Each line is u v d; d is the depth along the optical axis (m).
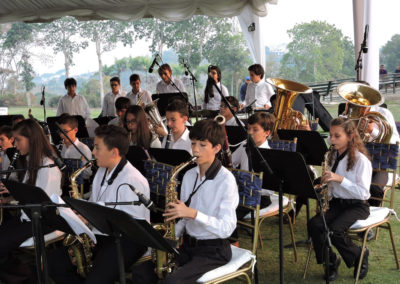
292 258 3.67
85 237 2.64
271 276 3.35
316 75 22.72
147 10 9.31
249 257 2.53
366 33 5.81
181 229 2.62
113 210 1.89
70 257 2.66
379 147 3.62
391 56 24.44
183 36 17.70
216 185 2.46
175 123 3.83
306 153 4.20
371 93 4.25
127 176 2.62
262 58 9.59
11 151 4.25
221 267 2.40
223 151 3.47
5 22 10.09
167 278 2.27
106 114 8.70
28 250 2.98
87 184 4.30
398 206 4.91
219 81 7.38
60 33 18.41
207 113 5.86
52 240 3.01
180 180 3.33
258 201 2.70
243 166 3.93
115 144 2.63
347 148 3.18
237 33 17.88
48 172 3.06
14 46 18.44
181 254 2.51
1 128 4.38
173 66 17.97
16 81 18.73
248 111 5.66
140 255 2.63
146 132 3.92
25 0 9.66
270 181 2.84
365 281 3.21
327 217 3.14
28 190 2.37
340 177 3.05
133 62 18.58
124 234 2.10
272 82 4.99
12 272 3.03
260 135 3.63
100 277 2.46
